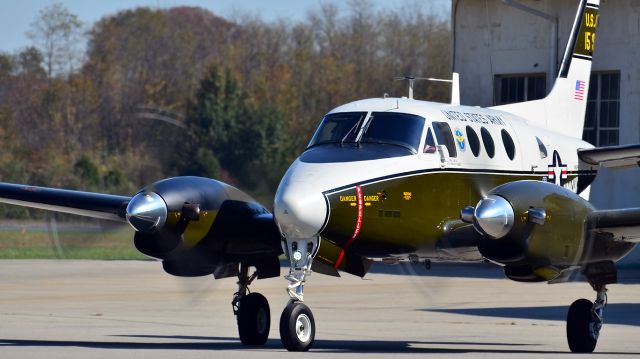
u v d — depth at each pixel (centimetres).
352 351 4525
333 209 4247
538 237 4203
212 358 3966
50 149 17562
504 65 11819
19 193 5028
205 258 4759
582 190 5941
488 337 5453
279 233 4519
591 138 11500
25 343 4791
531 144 5406
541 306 7494
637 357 4331
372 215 4384
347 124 4728
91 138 18212
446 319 6531
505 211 4141
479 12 11956
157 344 4844
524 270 4397
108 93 19275
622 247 4516
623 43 11212
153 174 5000
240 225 4716
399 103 4819
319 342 5100
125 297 8188
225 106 10569
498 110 5859
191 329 5812
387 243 4519
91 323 6084
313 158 4491
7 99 19812
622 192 11275
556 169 5612
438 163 4691
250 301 4938
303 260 4334
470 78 12025
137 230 4550
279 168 5019
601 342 5216
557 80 6512
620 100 11256
